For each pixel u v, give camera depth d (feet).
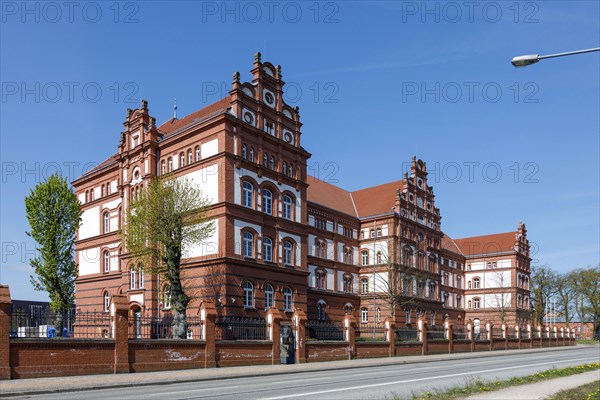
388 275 192.65
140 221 117.91
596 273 329.72
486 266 301.02
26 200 136.05
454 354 167.32
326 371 96.43
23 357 72.54
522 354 170.50
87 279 168.66
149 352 88.38
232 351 102.27
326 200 209.36
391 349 146.10
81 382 68.18
